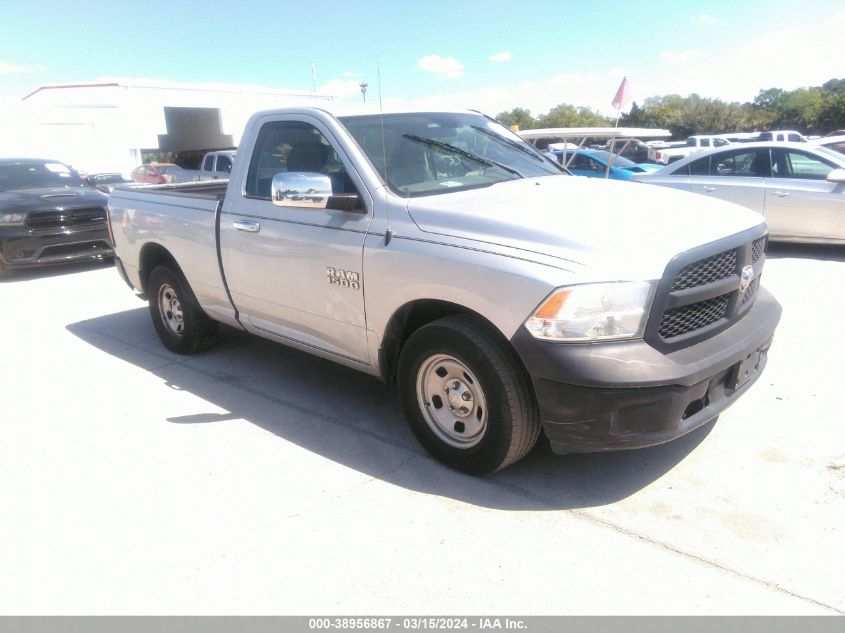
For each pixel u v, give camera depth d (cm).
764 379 454
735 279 324
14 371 535
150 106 2833
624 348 288
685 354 300
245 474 358
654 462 356
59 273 984
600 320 286
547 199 355
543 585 265
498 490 335
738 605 251
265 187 438
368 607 257
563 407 296
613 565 276
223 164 1795
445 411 354
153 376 512
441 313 357
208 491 342
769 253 918
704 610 249
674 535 294
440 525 307
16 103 2580
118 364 544
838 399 417
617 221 318
